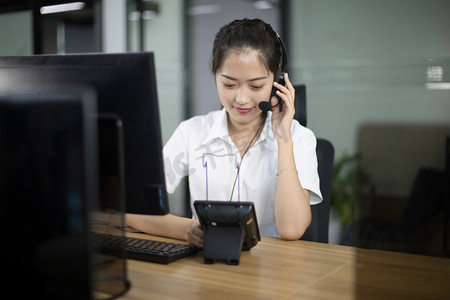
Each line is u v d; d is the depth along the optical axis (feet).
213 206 3.37
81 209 1.98
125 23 12.54
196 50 12.59
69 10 12.25
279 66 4.55
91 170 1.98
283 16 12.70
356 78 12.30
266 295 2.68
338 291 2.76
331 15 12.37
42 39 12.05
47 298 2.07
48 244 2.04
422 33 11.51
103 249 3.26
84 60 3.10
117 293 2.69
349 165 11.29
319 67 12.66
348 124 12.47
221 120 5.07
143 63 2.97
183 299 2.61
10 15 12.27
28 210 2.06
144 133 3.03
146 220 4.17
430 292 2.75
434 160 7.97
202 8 12.50
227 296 2.67
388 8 11.76
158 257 3.30
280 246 3.82
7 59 3.28
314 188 4.58
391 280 2.96
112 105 3.04
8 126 2.05
